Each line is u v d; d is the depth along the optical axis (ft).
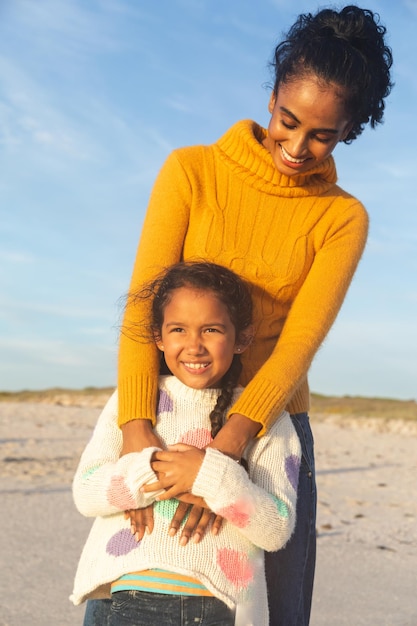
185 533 8.73
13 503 25.96
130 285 10.23
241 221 10.33
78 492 9.15
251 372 10.23
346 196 10.76
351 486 34.47
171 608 8.59
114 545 8.91
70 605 16.06
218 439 9.06
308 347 9.72
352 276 10.46
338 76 9.43
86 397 83.87
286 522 8.86
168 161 10.70
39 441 44.62
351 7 9.82
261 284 10.26
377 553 21.98
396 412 77.20
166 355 9.50
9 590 16.81
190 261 9.84
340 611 16.69
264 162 10.29
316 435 58.59
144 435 9.21
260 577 9.04
